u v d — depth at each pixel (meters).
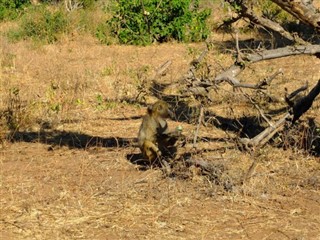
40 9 24.11
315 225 6.77
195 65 8.47
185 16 21.36
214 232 6.61
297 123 9.80
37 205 7.32
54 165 8.77
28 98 12.83
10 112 11.12
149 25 21.27
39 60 18.05
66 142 9.96
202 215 7.00
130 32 21.36
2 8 27.05
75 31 22.70
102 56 18.91
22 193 7.69
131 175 8.27
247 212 7.08
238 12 8.23
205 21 22.06
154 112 8.48
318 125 10.06
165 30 21.28
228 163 8.29
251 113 10.98
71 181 8.09
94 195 7.56
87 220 6.93
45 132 10.56
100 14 25.05
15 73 16.03
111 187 7.79
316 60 16.72
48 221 6.92
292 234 6.55
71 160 8.99
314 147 8.72
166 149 8.69
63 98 12.65
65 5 26.28
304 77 14.71
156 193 7.56
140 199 7.45
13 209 7.22
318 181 7.87
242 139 8.82
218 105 11.59
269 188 7.68
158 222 6.85
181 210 7.13
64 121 11.27
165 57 18.39
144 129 8.50
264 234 6.56
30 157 9.19
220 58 16.31
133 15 21.41
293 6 7.82
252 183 7.72
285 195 7.54
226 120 10.70
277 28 8.31
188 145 9.27
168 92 13.31
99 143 9.77
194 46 20.05
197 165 8.03
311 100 8.96
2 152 9.48
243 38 19.86
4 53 18.36
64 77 15.11
